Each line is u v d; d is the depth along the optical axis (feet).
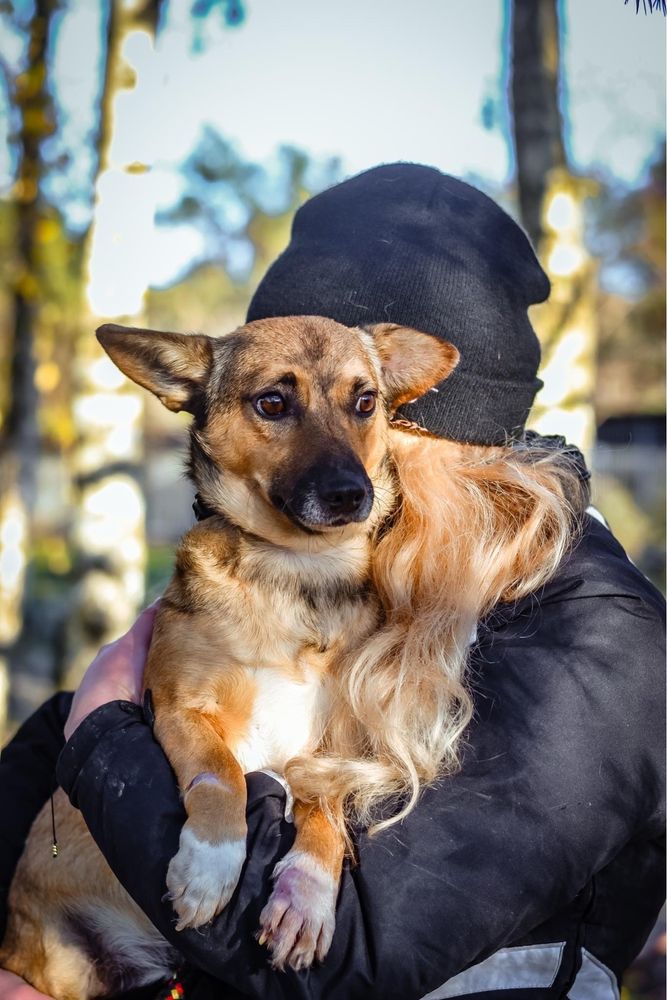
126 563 20.72
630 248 41.06
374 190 9.36
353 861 6.75
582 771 6.57
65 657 25.61
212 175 41.91
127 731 7.50
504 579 7.52
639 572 7.73
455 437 8.41
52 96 24.75
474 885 6.30
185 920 6.51
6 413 25.89
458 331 8.46
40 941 9.62
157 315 52.21
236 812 7.08
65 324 27.84
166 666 8.77
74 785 7.35
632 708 6.79
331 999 6.25
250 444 9.56
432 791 6.73
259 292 10.15
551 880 6.41
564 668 6.86
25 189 25.23
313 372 9.50
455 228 8.87
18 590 24.76
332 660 8.83
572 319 18.66
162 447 61.21
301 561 8.95
